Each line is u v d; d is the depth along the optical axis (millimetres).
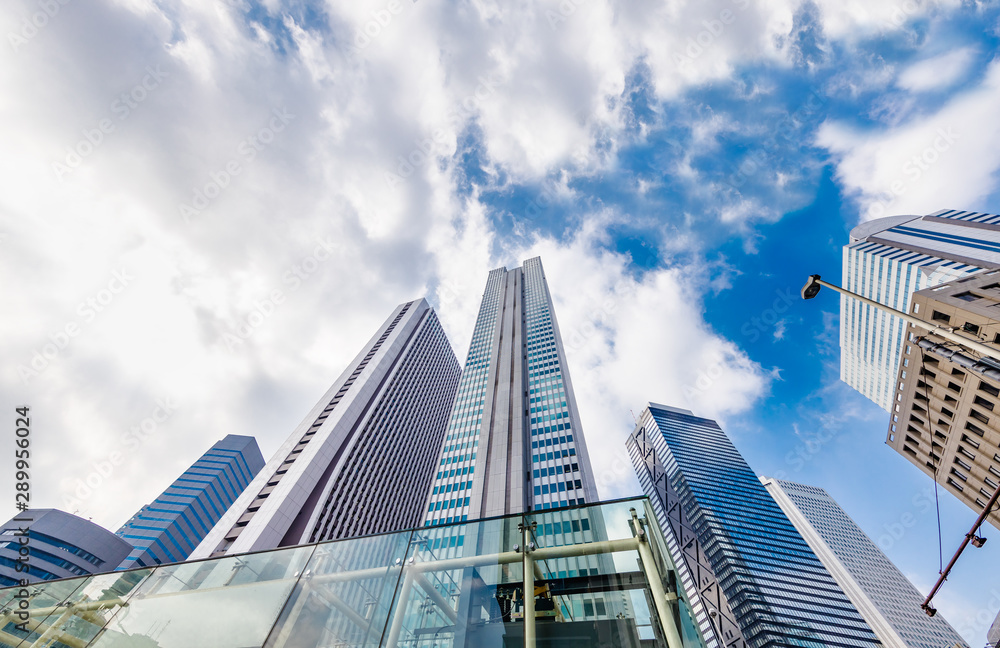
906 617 171000
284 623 8000
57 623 8969
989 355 8617
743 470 136875
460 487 76750
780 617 94312
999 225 99312
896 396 70438
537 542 8219
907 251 113125
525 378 108062
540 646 6715
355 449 80500
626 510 8227
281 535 57406
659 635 6254
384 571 8594
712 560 109812
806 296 13227
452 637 7207
